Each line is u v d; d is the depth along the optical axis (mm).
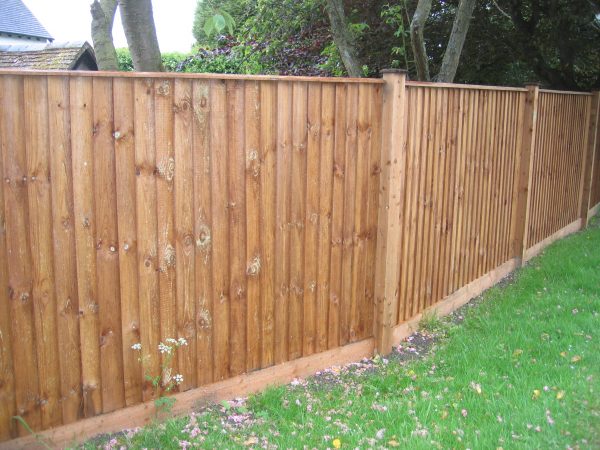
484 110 6250
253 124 3797
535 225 8156
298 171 4121
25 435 3104
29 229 2996
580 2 10367
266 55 10391
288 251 4164
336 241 4492
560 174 8961
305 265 4297
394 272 4855
